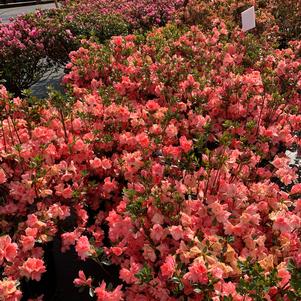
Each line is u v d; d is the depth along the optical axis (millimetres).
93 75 4359
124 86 3883
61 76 7465
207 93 3668
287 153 4039
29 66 6305
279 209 2381
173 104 3455
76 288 2928
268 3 7426
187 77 3914
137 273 1884
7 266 2191
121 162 2830
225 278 1987
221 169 2488
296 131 3561
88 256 2205
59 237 2695
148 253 2086
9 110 3166
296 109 3689
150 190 2330
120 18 7320
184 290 1898
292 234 2223
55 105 3150
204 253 1922
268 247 2246
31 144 2842
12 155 2736
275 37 6367
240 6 6742
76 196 2609
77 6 8305
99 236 2551
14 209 2539
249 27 4883
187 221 2137
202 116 3277
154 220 2174
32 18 7004
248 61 4680
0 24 7004
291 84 4055
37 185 2543
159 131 3047
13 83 6355
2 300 1928
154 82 3965
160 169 2521
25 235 2393
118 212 2424
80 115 3213
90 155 2982
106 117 3256
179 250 1979
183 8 7109
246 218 2125
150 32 5676
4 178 2527
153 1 8352
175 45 4805
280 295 1846
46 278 2752
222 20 6180
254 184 2467
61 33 6539
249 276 1877
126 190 2258
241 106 3521
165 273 1868
